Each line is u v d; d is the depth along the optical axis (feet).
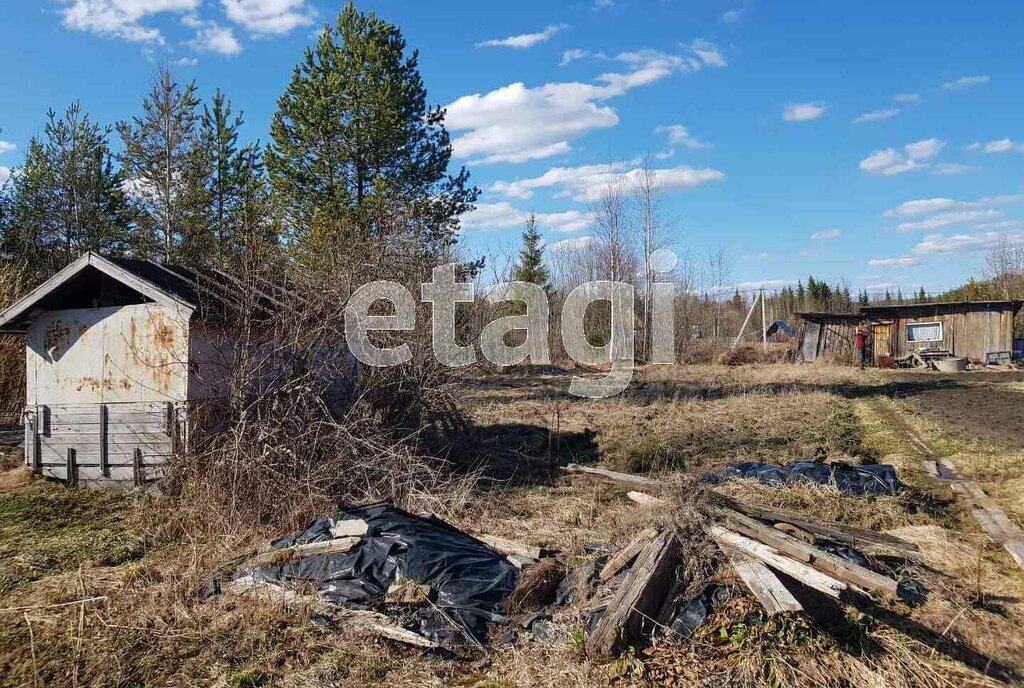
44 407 33.91
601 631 15.51
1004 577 21.08
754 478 31.01
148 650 16.39
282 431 26.99
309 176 58.34
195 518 25.62
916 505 27.94
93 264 32.63
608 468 36.09
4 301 52.95
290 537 21.38
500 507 27.89
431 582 18.20
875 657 15.30
